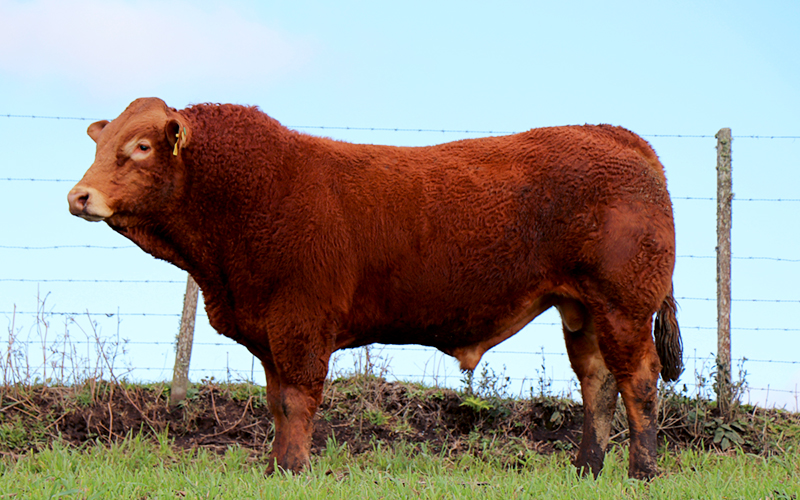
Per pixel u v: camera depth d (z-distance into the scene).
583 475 5.57
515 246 5.27
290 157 5.15
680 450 6.76
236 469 5.53
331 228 5.03
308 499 4.10
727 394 7.21
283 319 4.97
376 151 5.41
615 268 5.28
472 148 5.52
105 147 4.88
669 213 5.51
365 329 5.30
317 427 6.96
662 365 5.73
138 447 6.14
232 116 5.18
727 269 7.57
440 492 4.36
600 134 5.61
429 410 7.36
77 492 4.04
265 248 4.98
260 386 7.60
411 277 5.19
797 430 7.09
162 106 5.06
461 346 5.60
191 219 5.10
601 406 5.72
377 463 6.04
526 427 7.16
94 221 4.82
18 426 6.56
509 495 4.30
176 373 7.14
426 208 5.19
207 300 5.34
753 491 4.38
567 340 5.86
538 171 5.32
